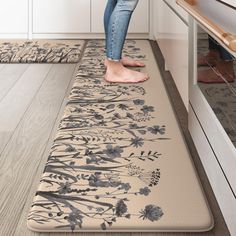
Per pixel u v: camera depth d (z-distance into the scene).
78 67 2.69
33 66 2.72
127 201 1.12
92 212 1.07
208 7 1.03
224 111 1.01
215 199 1.16
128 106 1.85
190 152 1.44
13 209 1.12
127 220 1.03
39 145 1.52
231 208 0.95
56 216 1.06
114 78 2.20
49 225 1.02
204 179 1.26
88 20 3.72
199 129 1.33
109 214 1.06
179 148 1.43
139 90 2.08
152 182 1.21
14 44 3.39
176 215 1.05
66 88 2.23
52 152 1.41
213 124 1.12
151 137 1.53
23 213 1.10
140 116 1.74
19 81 2.36
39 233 1.02
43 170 1.33
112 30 2.11
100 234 1.01
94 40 3.64
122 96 1.99
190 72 1.42
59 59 2.83
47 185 1.20
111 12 2.19
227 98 0.98
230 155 0.95
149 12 3.67
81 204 1.11
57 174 1.26
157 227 1.01
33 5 3.70
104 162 1.34
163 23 2.63
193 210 1.07
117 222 1.03
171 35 2.19
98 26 3.72
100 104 1.88
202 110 1.26
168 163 1.33
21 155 1.44
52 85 2.28
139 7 3.66
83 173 1.27
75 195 1.15
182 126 1.66
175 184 1.20
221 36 0.78
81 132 1.57
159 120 1.69
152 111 1.79
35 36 3.77
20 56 2.90
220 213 1.09
